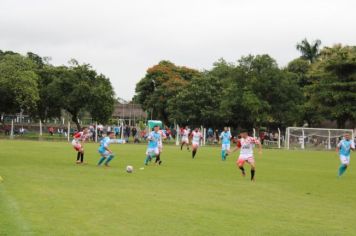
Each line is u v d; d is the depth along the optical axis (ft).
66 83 203.31
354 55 218.59
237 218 35.19
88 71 210.59
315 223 34.45
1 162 74.69
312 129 195.62
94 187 48.91
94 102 203.92
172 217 34.65
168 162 88.28
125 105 358.02
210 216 35.55
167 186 52.03
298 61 265.34
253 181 60.75
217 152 129.49
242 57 221.05
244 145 63.77
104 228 30.53
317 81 225.97
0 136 192.24
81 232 29.22
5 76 188.96
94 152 107.96
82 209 36.47
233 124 237.45
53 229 29.71
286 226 33.06
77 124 213.05
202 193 47.55
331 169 86.02
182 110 229.66
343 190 54.29
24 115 247.91
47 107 212.02
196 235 29.48
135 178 58.70
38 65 240.12
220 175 66.64
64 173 61.72
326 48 229.86
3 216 33.06
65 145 136.26
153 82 285.23
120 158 93.25
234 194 47.83
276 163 97.55
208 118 225.76
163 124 280.72
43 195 42.42
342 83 214.48
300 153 147.84
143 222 32.65
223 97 221.87
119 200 41.16
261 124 227.61
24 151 104.01
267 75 215.31
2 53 246.06
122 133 189.88
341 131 193.98
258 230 31.45
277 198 46.29
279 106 218.18
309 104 222.28
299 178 66.95
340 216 37.60
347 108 213.46
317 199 46.62
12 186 47.44
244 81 220.43
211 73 274.98
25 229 29.48
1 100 196.13
